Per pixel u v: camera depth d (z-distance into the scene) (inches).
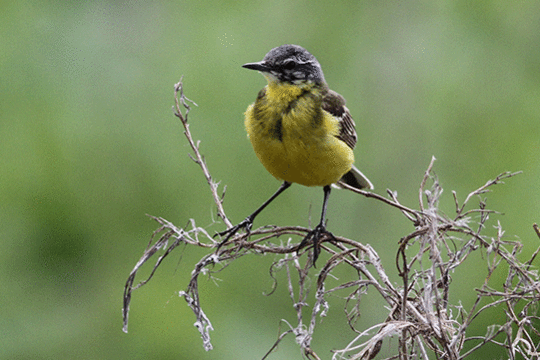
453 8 546.9
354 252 295.6
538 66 538.3
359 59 546.9
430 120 541.0
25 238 500.1
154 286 488.7
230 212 497.7
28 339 480.4
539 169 513.7
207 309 478.3
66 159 503.5
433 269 233.0
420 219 265.4
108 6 537.0
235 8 546.3
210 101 518.0
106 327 481.4
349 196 527.2
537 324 280.2
